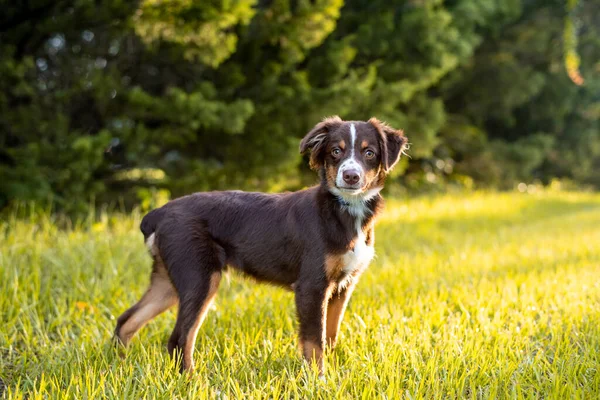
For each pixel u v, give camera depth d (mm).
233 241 4168
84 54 9242
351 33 13227
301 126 10719
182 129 9172
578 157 22844
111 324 4762
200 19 7875
